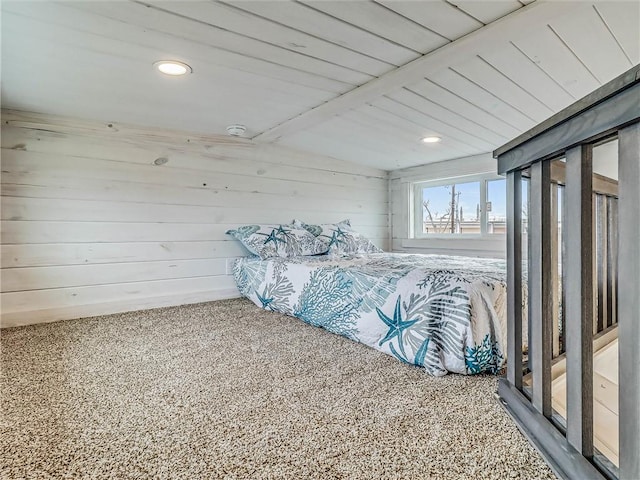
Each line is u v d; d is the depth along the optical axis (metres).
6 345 1.87
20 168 2.27
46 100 2.13
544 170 1.03
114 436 1.04
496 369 1.52
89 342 1.92
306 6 1.27
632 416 0.65
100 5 1.25
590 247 0.82
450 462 0.92
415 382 1.42
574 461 0.82
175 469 0.90
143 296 2.70
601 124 0.72
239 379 1.44
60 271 2.39
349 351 1.78
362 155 3.62
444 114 2.39
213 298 3.03
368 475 0.88
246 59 1.66
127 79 1.86
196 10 1.29
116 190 2.59
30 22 1.34
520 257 1.21
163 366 1.58
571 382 0.85
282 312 2.55
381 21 1.36
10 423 1.11
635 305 0.64
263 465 0.92
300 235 3.14
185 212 2.89
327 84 1.95
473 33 1.44
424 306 1.59
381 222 4.29
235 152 3.12
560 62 1.66
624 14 1.29
